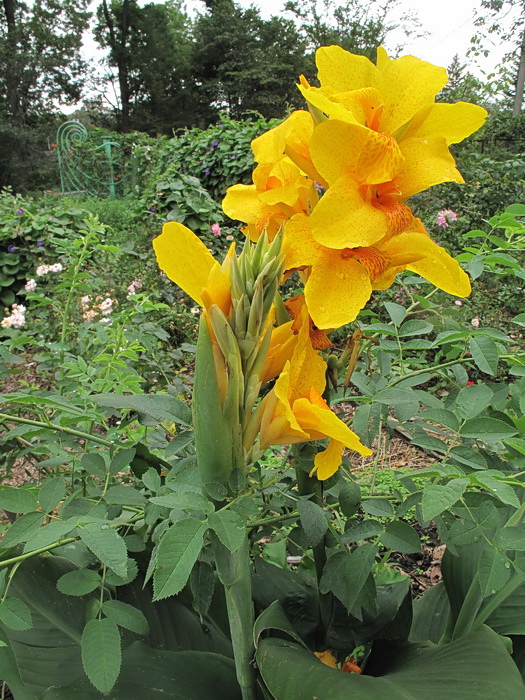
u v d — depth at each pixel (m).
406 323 1.65
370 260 1.04
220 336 0.95
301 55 37.69
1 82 36.00
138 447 1.62
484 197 7.95
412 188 1.06
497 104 15.35
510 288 6.33
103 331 2.75
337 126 0.98
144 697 1.28
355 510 1.32
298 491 1.39
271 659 1.17
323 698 1.03
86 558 1.51
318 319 1.01
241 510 1.00
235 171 9.38
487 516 1.15
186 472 1.16
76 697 1.24
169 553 0.89
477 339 1.53
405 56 1.09
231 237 7.31
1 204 8.62
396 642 1.57
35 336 5.23
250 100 38.06
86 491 1.75
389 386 1.57
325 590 1.26
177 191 7.56
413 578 2.80
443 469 1.13
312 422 1.01
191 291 1.00
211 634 1.67
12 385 4.43
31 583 1.54
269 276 0.95
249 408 1.03
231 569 1.14
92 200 19.70
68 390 2.16
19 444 2.03
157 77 42.59
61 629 1.50
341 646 1.49
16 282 7.79
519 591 1.62
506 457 1.57
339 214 0.99
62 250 3.14
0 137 30.02
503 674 1.10
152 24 43.22
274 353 1.06
